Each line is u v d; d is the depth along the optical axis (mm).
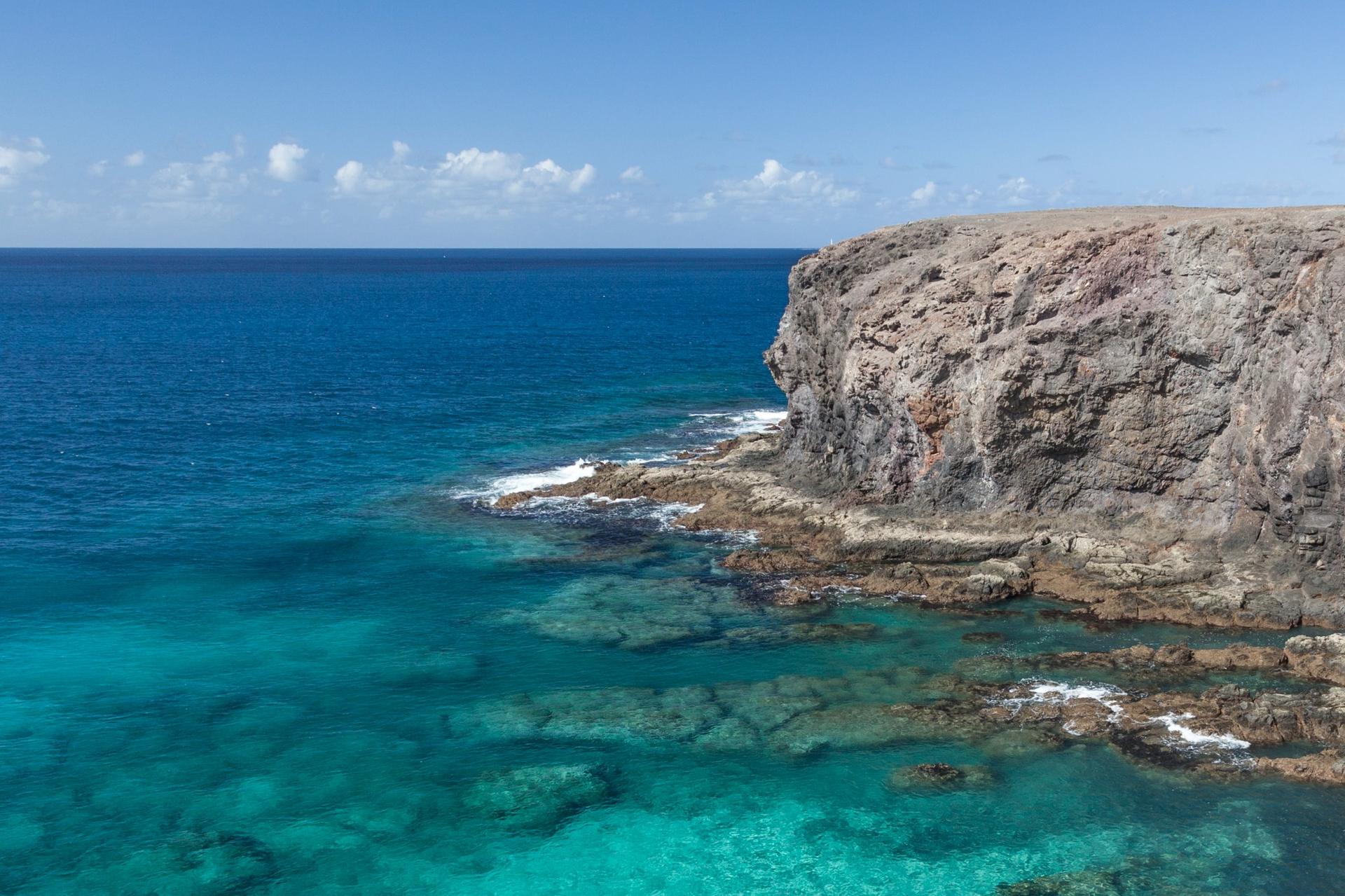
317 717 35094
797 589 45594
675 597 45406
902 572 46312
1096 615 42156
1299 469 41031
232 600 45344
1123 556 45750
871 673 37625
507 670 38500
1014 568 45375
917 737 33125
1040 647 39469
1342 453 39438
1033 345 47562
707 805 30094
